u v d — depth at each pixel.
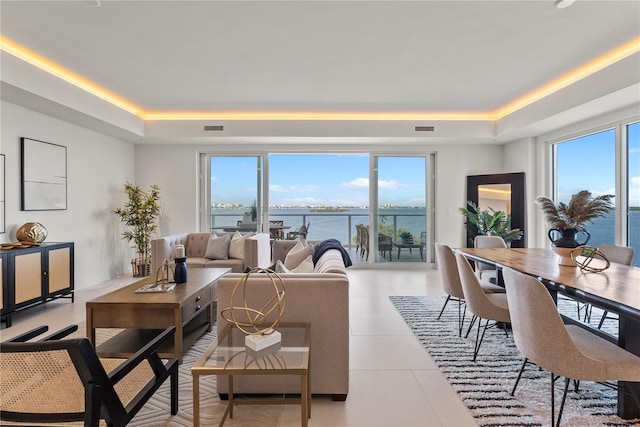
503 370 2.54
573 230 2.76
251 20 2.84
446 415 2.00
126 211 5.88
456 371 2.53
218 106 5.30
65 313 3.89
